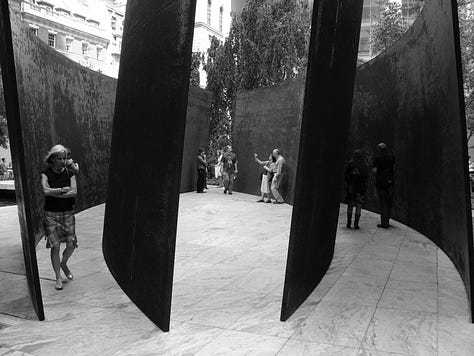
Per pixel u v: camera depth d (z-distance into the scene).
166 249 4.29
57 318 4.70
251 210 13.70
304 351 3.85
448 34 5.86
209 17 73.94
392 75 10.55
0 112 17.41
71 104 11.61
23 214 4.57
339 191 6.77
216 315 4.77
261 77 21.52
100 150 14.23
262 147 17.56
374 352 3.82
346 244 8.43
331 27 4.57
